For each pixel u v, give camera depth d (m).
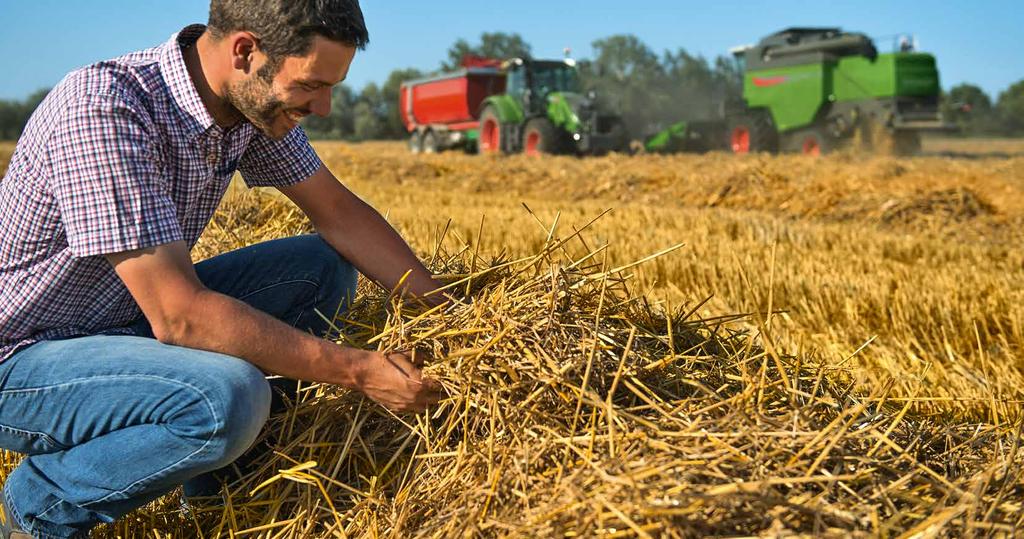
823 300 5.03
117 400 2.18
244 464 2.56
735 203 11.70
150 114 2.25
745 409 2.06
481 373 2.25
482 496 2.02
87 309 2.33
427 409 2.34
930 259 6.86
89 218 2.12
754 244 7.14
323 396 2.51
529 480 1.98
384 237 2.80
